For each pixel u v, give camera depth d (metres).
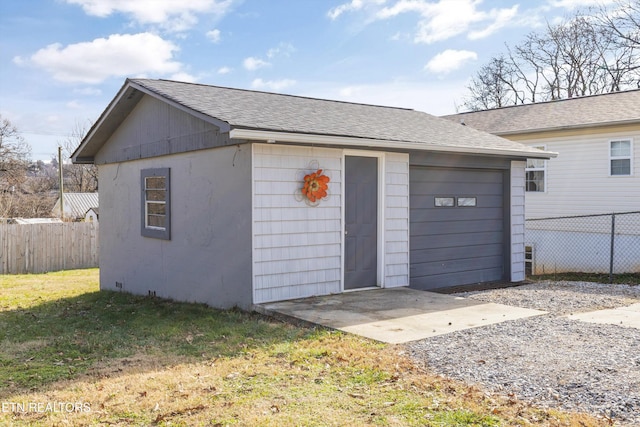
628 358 4.93
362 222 8.76
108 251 11.68
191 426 3.62
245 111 8.26
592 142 14.48
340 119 9.30
